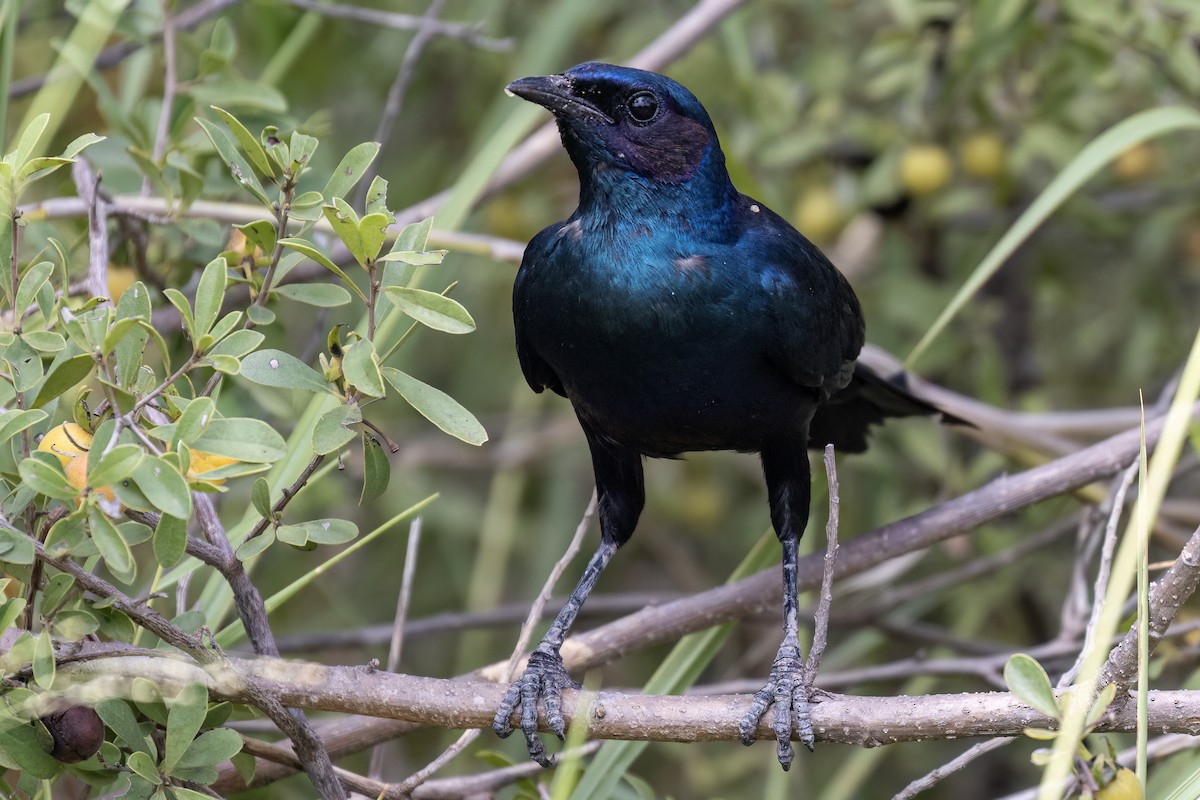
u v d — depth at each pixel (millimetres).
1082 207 13125
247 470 5914
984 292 14461
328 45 13688
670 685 8844
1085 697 5879
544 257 8555
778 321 8359
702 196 8391
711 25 11203
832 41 13789
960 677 12211
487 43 11016
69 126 12250
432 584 14961
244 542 6465
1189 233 14164
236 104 9461
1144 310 13891
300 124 10008
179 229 9305
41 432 6969
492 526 13641
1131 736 10711
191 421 5664
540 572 13891
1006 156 12461
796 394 8719
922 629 12344
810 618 12133
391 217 5941
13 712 6008
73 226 9836
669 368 8367
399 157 15164
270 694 6496
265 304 7434
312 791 10648
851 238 14195
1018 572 13070
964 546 13141
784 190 13164
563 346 8531
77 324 5926
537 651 8055
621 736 6969
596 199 8430
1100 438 12688
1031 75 12258
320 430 6152
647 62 11125
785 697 7000
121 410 5965
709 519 15008
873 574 11734
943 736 6398
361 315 13227
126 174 9977
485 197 11055
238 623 7832
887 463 13180
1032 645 13859
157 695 6328
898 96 13336
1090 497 10219
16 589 6578
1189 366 5801
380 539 14773
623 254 8305
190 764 6293
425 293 6090
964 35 12094
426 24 10898
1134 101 12875
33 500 6516
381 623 14438
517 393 14828
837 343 8984
